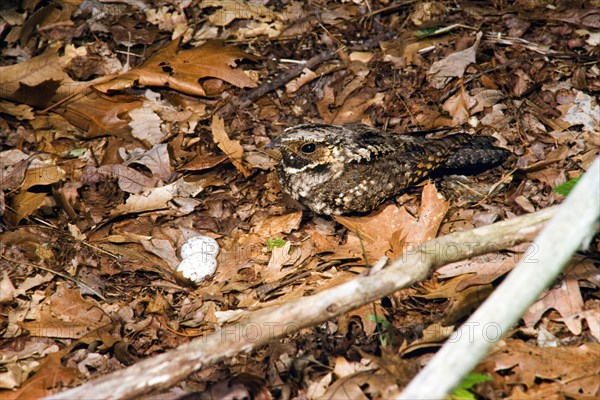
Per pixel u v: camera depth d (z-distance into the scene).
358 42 10.59
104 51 10.53
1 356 6.88
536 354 6.07
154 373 5.27
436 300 7.07
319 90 10.01
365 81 9.98
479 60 10.16
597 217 4.59
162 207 8.62
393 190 8.44
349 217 8.41
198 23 10.87
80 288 7.66
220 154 9.34
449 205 7.99
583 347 6.10
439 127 9.43
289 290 7.54
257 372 6.50
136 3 11.05
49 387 6.38
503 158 8.74
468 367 4.48
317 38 10.69
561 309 6.50
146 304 7.54
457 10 10.85
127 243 8.30
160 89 10.01
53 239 8.30
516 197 8.27
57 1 10.95
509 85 9.73
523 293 4.50
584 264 6.85
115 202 8.85
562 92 9.58
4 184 8.92
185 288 7.74
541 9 10.73
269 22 10.93
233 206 8.76
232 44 10.64
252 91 10.01
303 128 8.44
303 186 8.40
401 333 6.72
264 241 8.26
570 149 8.80
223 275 7.81
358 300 5.60
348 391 5.95
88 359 6.81
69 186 8.81
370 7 10.99
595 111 9.27
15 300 7.54
